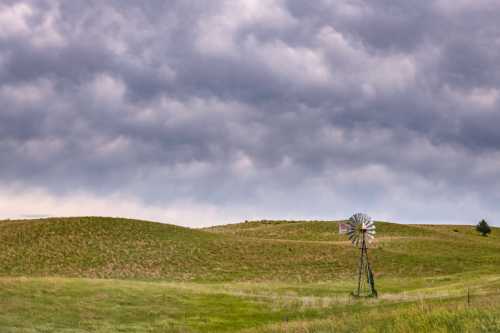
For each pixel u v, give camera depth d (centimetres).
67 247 9962
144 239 10594
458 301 2791
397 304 3628
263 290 5553
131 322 3450
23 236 10531
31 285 4056
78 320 3366
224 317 3734
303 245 10700
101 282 4494
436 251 10444
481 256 10144
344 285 6650
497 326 1684
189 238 10912
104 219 11781
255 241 10981
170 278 8325
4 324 3109
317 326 2289
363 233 5459
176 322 3525
